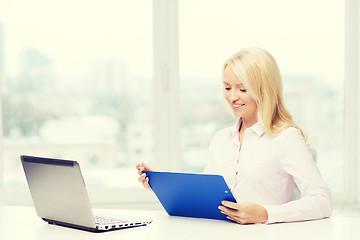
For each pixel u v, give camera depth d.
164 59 3.71
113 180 3.77
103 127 3.75
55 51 3.69
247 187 2.40
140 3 3.71
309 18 3.81
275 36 3.80
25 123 3.68
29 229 1.95
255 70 2.33
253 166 2.40
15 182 3.67
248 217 1.94
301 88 3.84
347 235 1.78
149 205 3.69
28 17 3.65
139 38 3.73
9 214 2.26
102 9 3.70
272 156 2.36
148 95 3.76
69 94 3.71
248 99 2.38
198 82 3.77
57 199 1.92
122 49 3.73
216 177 1.87
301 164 2.26
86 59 3.71
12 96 3.66
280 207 2.01
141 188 3.72
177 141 3.74
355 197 3.84
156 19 3.71
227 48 3.77
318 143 3.88
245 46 3.78
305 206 2.05
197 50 3.75
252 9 3.78
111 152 3.76
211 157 2.68
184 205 2.08
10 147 3.66
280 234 1.80
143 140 3.78
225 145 2.61
